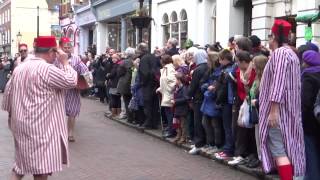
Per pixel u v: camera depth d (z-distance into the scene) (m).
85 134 12.65
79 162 9.30
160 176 8.30
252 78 8.22
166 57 11.59
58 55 6.16
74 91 11.36
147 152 10.38
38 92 5.86
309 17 11.71
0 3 75.38
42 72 5.86
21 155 5.90
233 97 8.82
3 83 28.33
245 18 17.33
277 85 6.00
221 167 8.98
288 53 6.05
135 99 13.44
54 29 43.66
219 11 17.80
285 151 6.17
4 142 11.15
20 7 65.81
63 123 6.05
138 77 13.33
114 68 15.68
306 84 6.44
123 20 28.64
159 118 13.26
